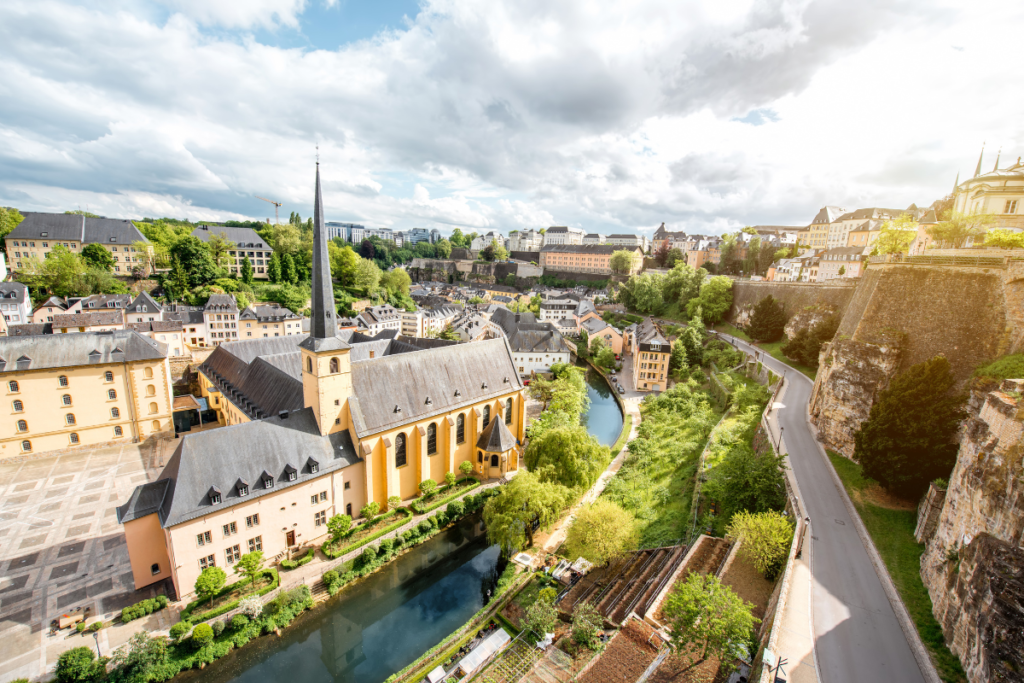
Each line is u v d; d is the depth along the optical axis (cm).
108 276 14588
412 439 6631
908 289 6044
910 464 4781
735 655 3272
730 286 16262
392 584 5519
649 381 12594
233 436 5153
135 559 4725
